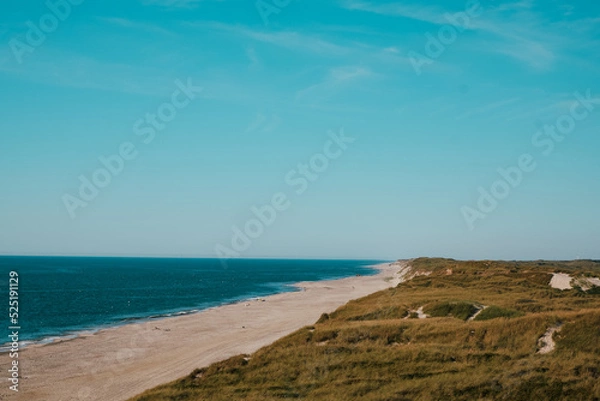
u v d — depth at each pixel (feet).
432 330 109.60
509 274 253.24
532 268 276.62
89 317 266.16
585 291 201.46
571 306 148.15
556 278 226.17
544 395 70.33
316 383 87.04
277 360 102.89
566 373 76.07
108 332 209.87
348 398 77.25
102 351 165.99
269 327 207.21
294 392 83.92
